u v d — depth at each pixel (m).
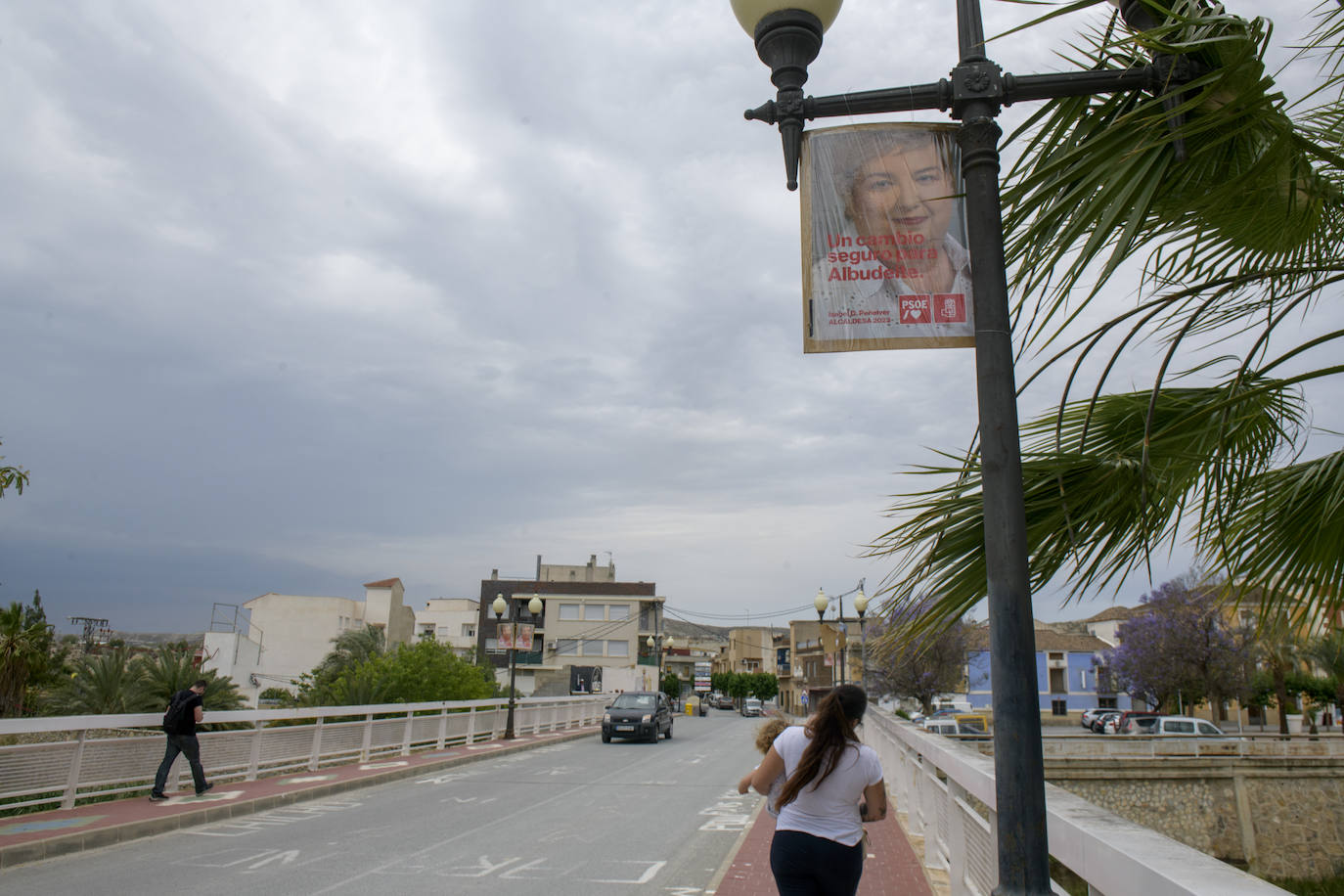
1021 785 2.73
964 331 3.52
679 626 141.00
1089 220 3.10
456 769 17.67
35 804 10.14
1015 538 2.90
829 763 3.99
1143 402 3.67
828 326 3.57
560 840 10.02
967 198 3.29
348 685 24.75
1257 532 3.77
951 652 43.06
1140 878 1.97
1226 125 3.00
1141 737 27.67
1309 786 26.27
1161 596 39.72
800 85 3.71
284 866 8.45
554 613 68.62
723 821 11.54
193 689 11.71
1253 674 37.69
